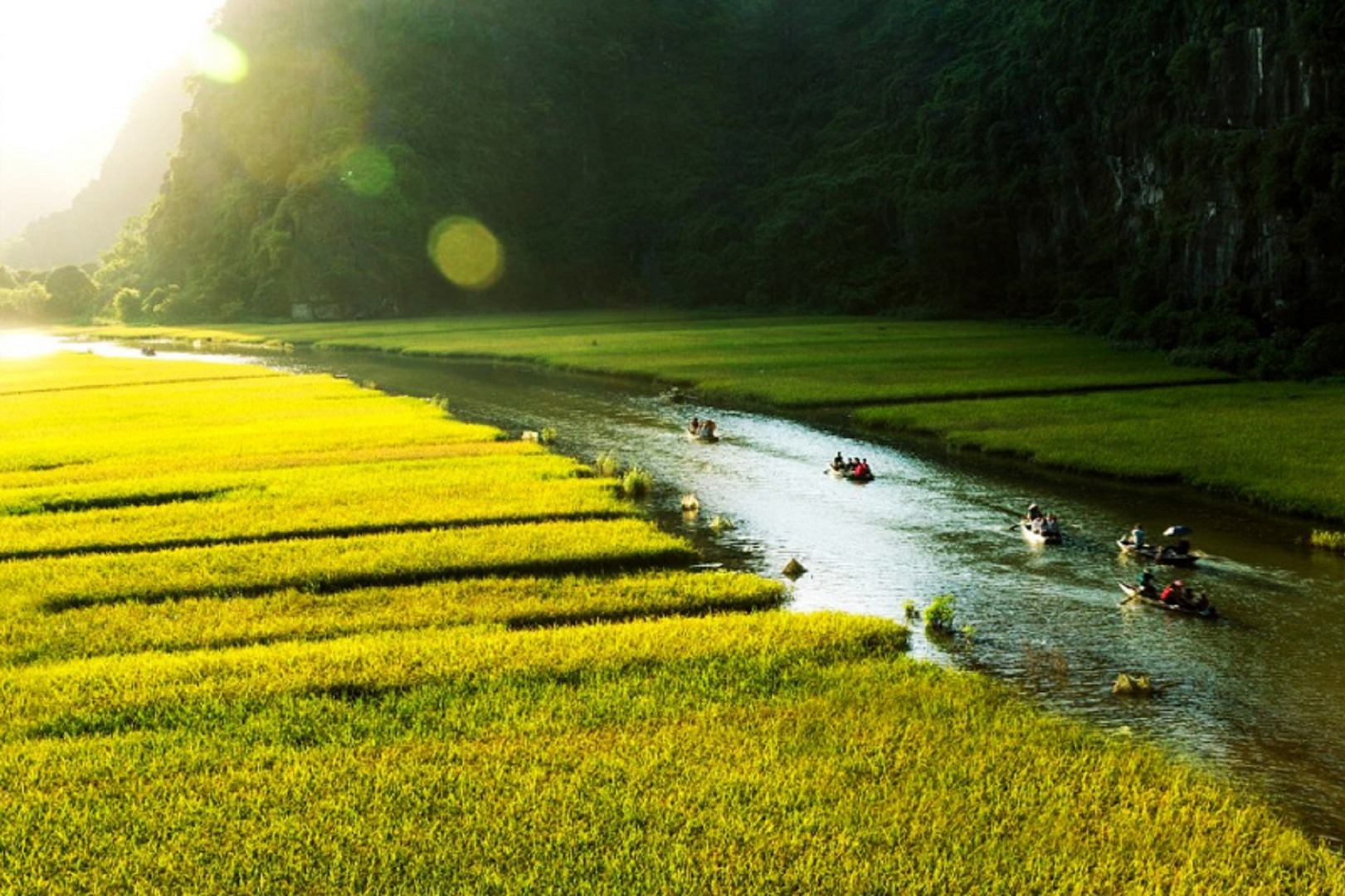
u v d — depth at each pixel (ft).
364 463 139.54
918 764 54.60
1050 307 406.00
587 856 46.16
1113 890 44.19
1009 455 145.59
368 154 583.58
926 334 352.28
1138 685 66.03
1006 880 44.68
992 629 78.02
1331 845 48.70
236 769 54.44
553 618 79.30
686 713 60.70
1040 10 461.78
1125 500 118.62
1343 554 96.37
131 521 107.96
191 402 205.77
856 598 86.07
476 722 59.67
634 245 652.07
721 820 48.96
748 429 172.65
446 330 438.40
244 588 86.84
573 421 184.85
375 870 45.19
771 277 545.03
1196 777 54.39
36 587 85.76
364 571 89.71
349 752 56.03
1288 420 158.51
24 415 189.57
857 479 131.23
